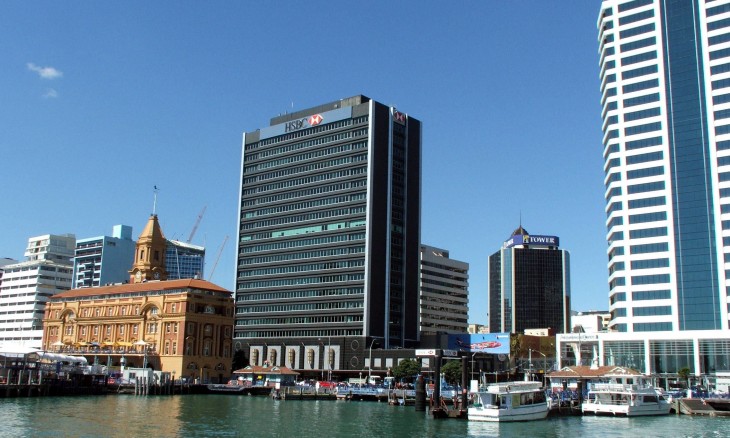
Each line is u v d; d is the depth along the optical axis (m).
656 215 190.25
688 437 90.31
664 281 186.12
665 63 196.50
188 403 132.25
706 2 193.62
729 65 187.62
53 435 78.50
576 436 90.62
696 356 177.50
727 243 180.25
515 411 109.75
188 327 184.00
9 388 129.38
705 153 187.00
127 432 83.31
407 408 134.62
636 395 123.50
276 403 143.00
